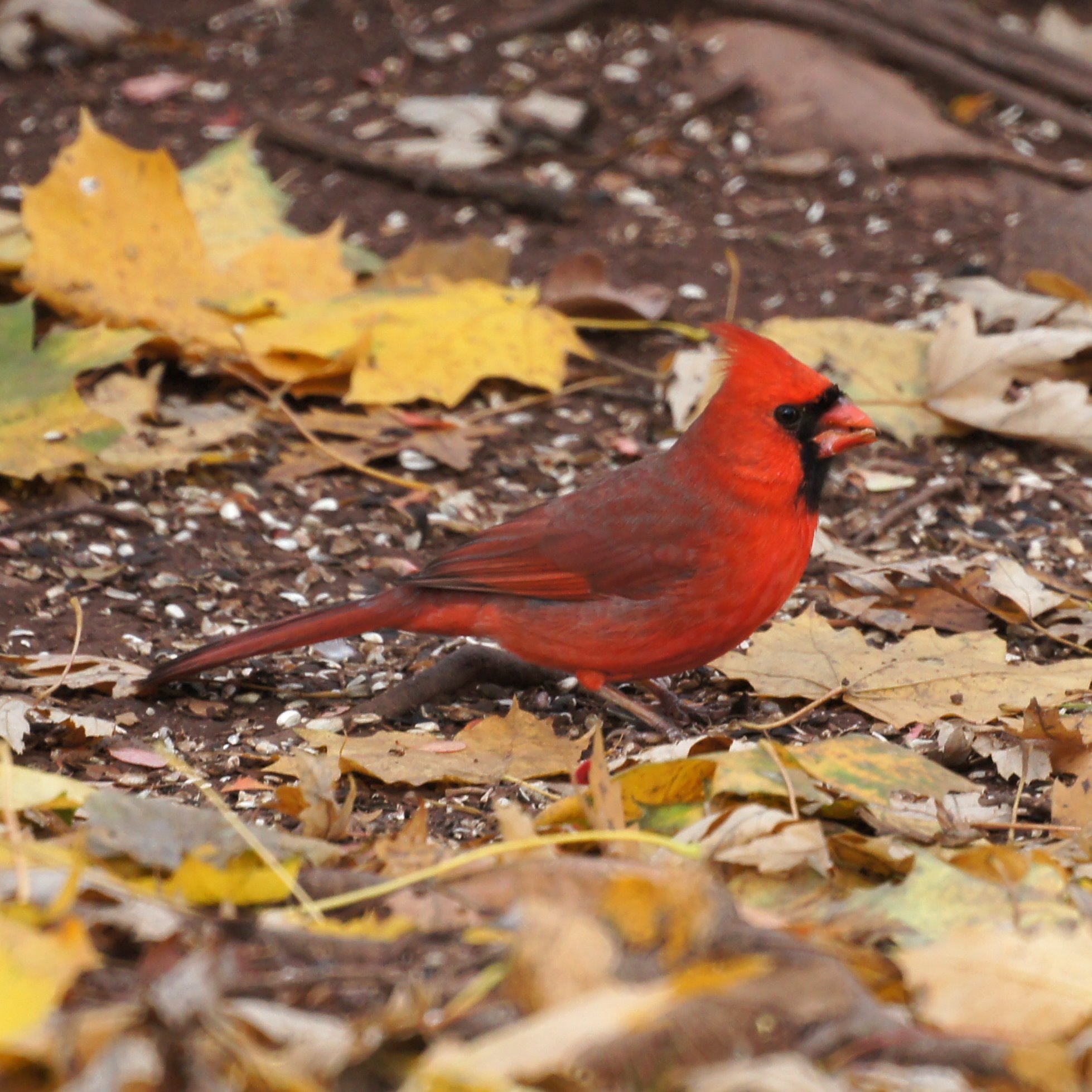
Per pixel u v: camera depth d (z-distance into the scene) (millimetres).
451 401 10289
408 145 13844
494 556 7137
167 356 10664
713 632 7051
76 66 15156
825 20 15102
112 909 4711
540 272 12219
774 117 14297
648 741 7297
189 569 8727
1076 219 12062
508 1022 4137
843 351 10711
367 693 7695
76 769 6789
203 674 7730
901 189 13406
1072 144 14125
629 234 12828
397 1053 4109
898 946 4926
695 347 11438
